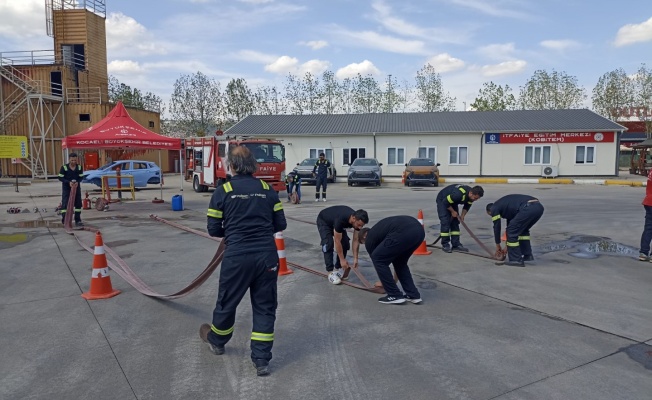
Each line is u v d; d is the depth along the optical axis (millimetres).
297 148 32969
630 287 6762
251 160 4332
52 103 35094
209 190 23578
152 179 23906
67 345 4758
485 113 36219
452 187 8969
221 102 51250
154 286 6836
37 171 34031
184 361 4402
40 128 33906
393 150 32344
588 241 10078
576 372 4148
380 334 5055
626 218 13305
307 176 27297
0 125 34000
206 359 4445
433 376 4094
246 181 4250
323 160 18062
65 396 3781
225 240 4246
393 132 31891
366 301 6184
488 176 31766
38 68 35656
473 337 4953
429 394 3791
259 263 4098
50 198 19469
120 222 12914
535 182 28453
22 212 14906
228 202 4133
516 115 35000
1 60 35250
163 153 42656
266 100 52219
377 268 5969
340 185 27234
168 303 6059
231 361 4406
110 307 5891
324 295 6441
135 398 3748
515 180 28688
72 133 35844
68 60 36375
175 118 51125
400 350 4641
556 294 6434
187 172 31891
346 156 32750
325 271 7684
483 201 17797
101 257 6316
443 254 8867
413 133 31797
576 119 32938
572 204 16734
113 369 4242
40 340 4879
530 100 53906
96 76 38219
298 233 11102
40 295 6359
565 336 4965
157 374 4148
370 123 34688
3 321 5406
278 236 7539
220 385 3955
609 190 22953
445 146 31953
